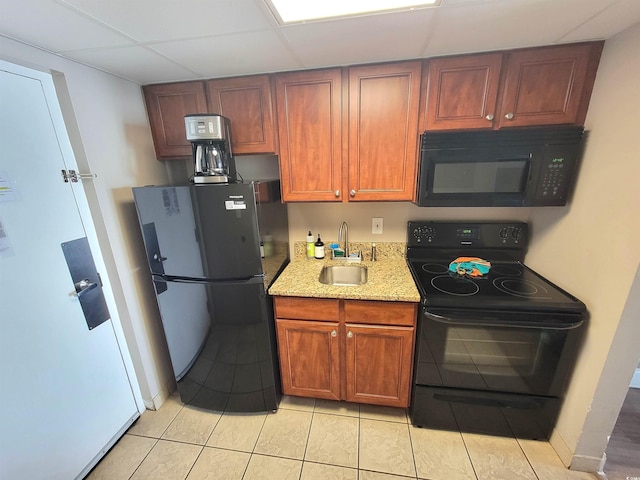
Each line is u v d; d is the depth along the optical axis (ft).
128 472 4.98
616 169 3.96
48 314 4.39
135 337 5.74
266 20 3.47
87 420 5.00
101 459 5.22
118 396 5.61
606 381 4.17
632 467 4.75
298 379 5.98
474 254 6.44
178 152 6.03
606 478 4.60
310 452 5.20
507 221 6.30
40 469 4.31
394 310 5.14
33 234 4.18
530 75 4.58
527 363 4.83
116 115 5.24
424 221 6.51
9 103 3.88
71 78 4.47
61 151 4.52
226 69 5.04
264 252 5.27
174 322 5.75
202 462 5.10
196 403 6.25
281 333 5.69
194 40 3.93
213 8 3.18
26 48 3.91
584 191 4.58
